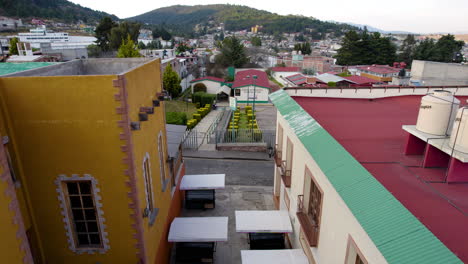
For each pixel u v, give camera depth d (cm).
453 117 760
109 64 1251
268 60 10356
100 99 743
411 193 642
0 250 565
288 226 1195
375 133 1034
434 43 8781
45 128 762
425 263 411
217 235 1182
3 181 572
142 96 905
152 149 1025
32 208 830
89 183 834
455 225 533
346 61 8956
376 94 1585
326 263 815
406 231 466
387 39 8812
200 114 3866
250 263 996
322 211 840
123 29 6800
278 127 1480
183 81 6894
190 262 1237
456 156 658
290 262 997
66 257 891
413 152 838
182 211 1619
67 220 850
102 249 884
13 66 1538
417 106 1429
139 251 888
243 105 4988
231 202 1723
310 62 8325
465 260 449
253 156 2406
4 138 718
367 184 591
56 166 796
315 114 1276
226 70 7975
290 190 1253
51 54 5334
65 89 735
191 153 2442
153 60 1081
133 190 824
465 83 3656
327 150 770
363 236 588
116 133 770
